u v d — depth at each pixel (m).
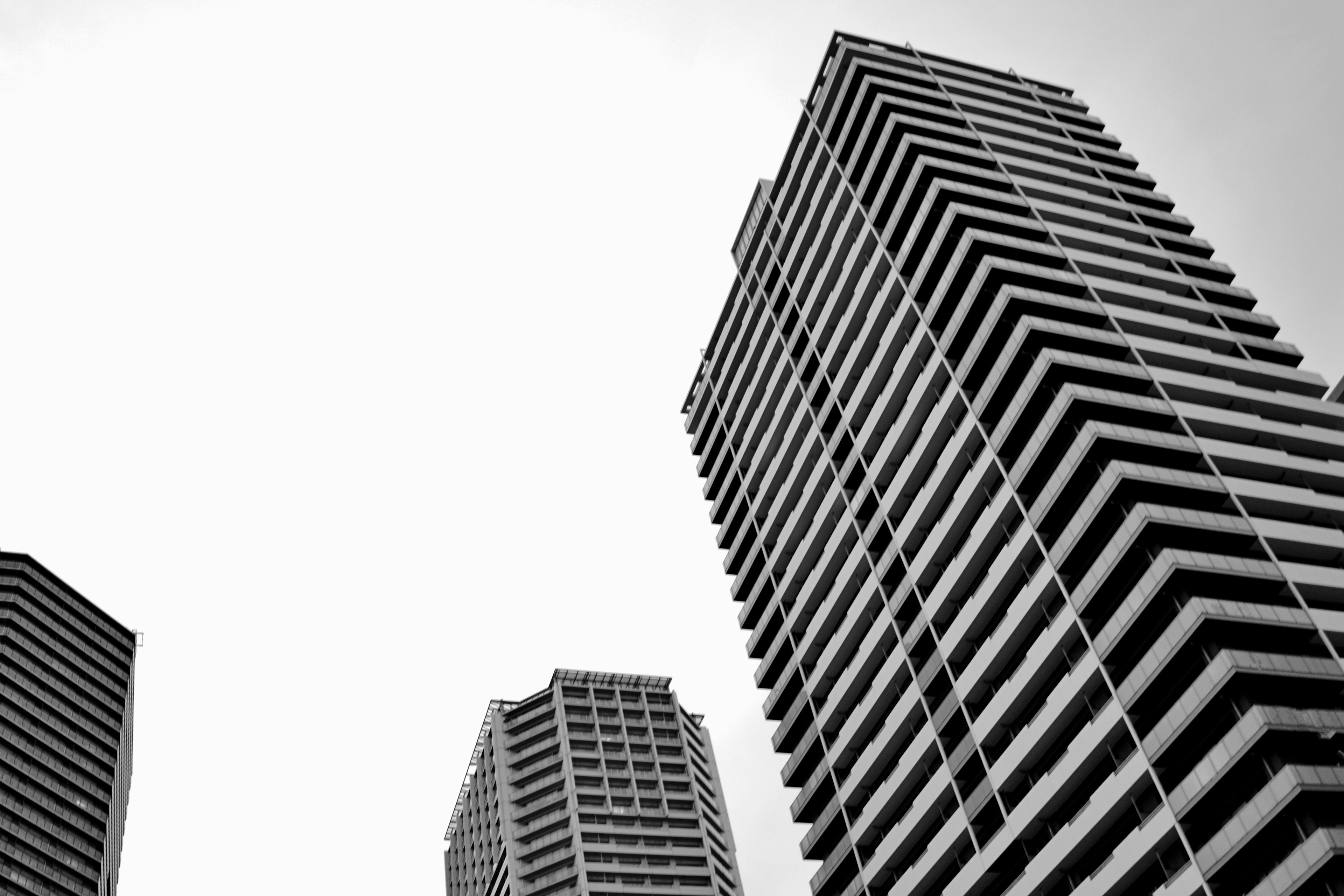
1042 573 62.56
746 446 103.12
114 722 148.50
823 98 104.06
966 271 78.75
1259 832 47.78
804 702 84.38
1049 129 102.00
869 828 74.12
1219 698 51.81
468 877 146.00
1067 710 58.69
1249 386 75.44
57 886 128.88
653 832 136.88
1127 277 81.94
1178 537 59.00
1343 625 55.66
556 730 146.38
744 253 111.88
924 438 75.62
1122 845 53.22
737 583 99.12
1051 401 68.62
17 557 154.12
